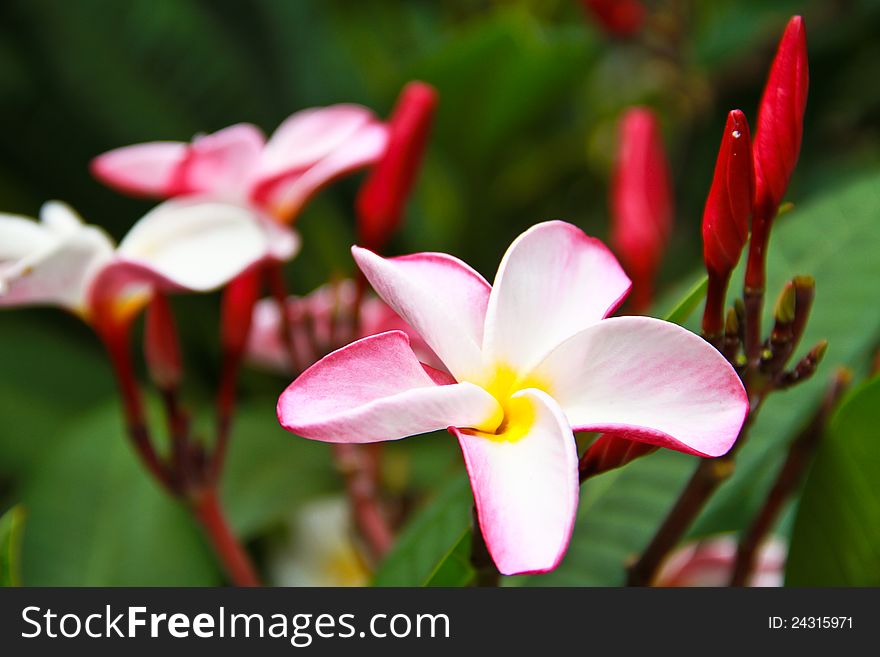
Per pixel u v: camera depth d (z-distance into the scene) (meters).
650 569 0.34
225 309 0.40
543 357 0.29
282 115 0.60
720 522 0.39
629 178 0.45
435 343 0.29
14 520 0.35
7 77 0.55
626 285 0.30
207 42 0.59
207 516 0.40
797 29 0.31
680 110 0.73
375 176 0.42
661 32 0.69
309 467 0.48
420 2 0.79
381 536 0.44
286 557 0.49
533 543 0.27
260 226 0.38
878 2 0.65
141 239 0.38
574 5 0.77
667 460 0.39
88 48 0.57
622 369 0.29
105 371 0.55
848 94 0.70
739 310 0.31
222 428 0.40
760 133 0.31
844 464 0.34
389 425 0.28
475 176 0.63
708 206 0.31
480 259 0.65
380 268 0.29
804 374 0.32
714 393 0.28
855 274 0.39
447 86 0.57
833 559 0.35
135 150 0.40
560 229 0.30
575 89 0.63
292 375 0.46
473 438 0.28
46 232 0.37
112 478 0.46
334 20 0.71
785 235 0.40
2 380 0.53
